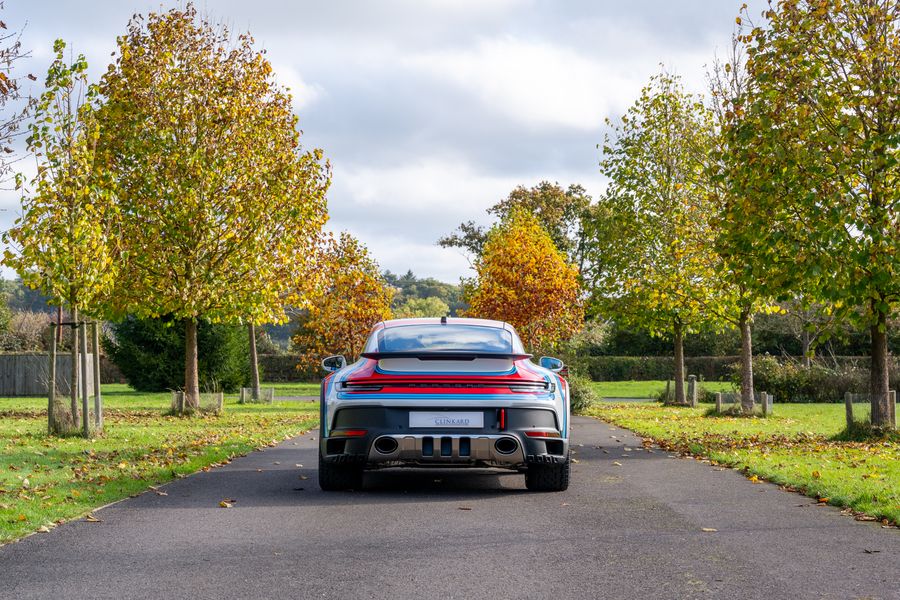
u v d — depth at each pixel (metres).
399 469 11.18
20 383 37.84
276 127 22.77
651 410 27.83
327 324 31.14
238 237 22.03
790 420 22.70
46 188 14.39
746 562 5.75
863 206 13.98
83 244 14.69
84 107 14.74
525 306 32.75
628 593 5.02
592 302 31.14
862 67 14.62
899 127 14.14
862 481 9.40
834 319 15.19
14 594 5.01
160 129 21.53
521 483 9.75
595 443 15.33
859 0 14.88
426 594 5.00
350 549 6.16
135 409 25.77
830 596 4.93
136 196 21.36
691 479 10.07
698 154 24.53
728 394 27.44
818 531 6.80
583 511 7.76
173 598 4.93
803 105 14.03
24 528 6.82
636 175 29.36
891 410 15.54
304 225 22.53
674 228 27.06
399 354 8.70
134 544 6.33
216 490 9.14
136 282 21.52
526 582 5.26
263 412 25.11
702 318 27.73
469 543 6.36
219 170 21.91
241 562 5.77
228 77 22.31
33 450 12.78
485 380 8.50
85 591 5.06
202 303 21.95
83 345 15.32
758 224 14.09
